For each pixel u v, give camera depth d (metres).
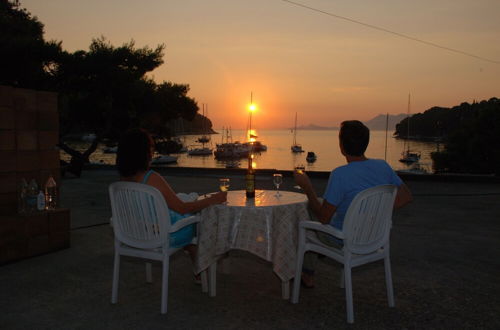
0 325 2.75
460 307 3.06
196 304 3.12
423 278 3.70
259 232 3.00
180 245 3.07
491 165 46.31
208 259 3.09
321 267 4.05
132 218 2.95
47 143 4.62
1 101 4.13
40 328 2.71
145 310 3.01
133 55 15.64
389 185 2.77
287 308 3.05
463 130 51.94
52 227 4.49
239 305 3.11
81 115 16.09
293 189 9.58
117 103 16.42
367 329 2.70
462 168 50.03
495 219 6.30
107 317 2.88
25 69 13.30
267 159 111.50
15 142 4.28
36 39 13.43
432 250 4.59
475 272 3.85
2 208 4.19
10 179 4.25
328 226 2.83
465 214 6.69
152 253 2.95
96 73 14.70
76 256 4.38
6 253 4.05
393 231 5.52
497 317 2.88
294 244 3.08
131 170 2.99
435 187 9.97
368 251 2.85
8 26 13.89
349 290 2.77
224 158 93.81
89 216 6.52
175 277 3.77
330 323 2.79
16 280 3.63
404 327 2.73
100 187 10.20
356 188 2.84
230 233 3.03
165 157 71.56
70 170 13.03
